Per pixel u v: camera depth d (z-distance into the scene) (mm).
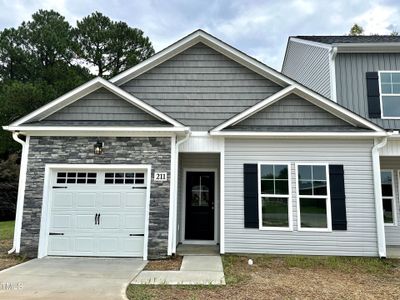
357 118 9172
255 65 10422
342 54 10875
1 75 25375
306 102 9742
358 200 8797
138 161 8734
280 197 8984
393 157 10734
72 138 8867
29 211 8586
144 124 8992
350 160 9000
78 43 26531
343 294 5781
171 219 8461
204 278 6574
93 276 6656
